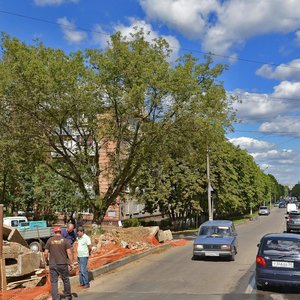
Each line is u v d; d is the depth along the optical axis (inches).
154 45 1027.9
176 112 1024.9
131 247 926.4
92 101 946.1
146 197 1669.5
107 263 697.0
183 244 1133.1
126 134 1069.1
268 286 510.0
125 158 1117.7
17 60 905.5
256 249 967.6
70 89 903.7
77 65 912.3
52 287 439.8
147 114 1029.8
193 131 1064.8
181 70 1001.5
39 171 1176.8
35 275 555.8
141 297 465.1
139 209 2162.9
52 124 979.3
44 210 1868.8
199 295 474.0
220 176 1889.8
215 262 762.8
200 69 1098.1
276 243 502.6
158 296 470.0
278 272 483.2
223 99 1109.7
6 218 1163.3
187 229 1868.8
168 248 1025.5
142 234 1039.6
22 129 964.0
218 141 1123.9
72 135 1105.4
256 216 3048.7
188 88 1009.5
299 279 476.7
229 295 473.7
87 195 1108.5
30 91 893.8
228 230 835.4
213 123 1063.0
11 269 518.6
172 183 1685.5
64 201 1600.6
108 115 1052.5
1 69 896.3
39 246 1059.3
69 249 450.6
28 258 538.6
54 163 1122.0
